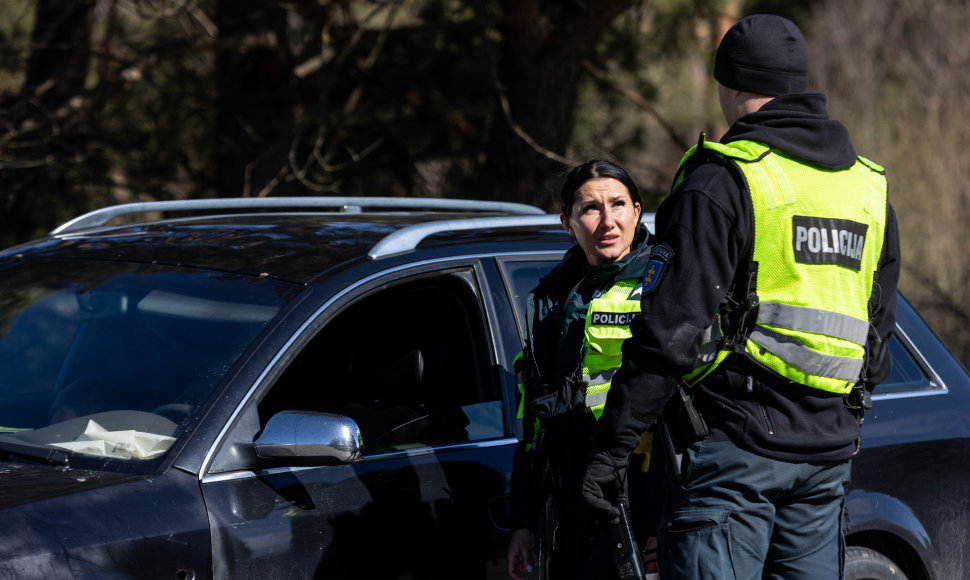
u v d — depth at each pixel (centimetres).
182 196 2381
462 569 711
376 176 2469
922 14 3825
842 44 3916
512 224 862
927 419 912
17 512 560
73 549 555
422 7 2353
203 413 639
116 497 587
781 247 586
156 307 731
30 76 2200
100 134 2259
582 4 2128
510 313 791
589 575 683
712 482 593
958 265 3052
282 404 710
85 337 740
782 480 594
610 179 674
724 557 589
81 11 2198
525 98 2283
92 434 659
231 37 2136
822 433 600
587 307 675
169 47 2084
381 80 2386
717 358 587
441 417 750
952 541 913
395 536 681
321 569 645
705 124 2819
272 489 639
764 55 614
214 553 603
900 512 873
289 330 674
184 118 2342
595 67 2423
